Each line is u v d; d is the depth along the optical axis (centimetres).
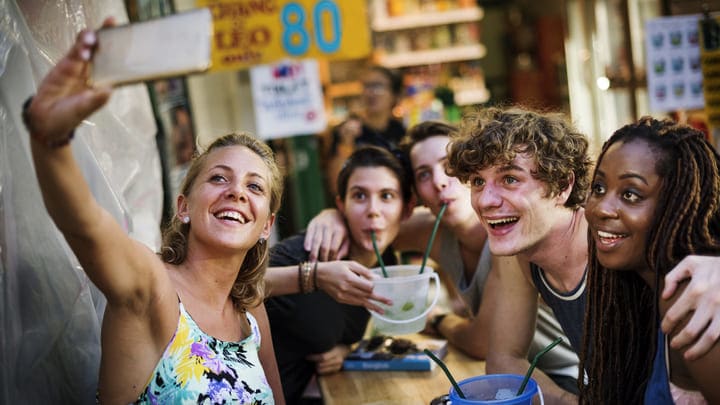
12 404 174
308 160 575
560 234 188
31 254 186
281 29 377
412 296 221
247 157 187
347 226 258
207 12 120
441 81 794
